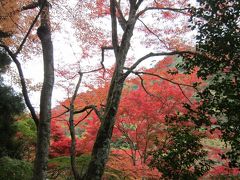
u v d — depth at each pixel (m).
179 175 7.03
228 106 6.41
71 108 7.95
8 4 9.62
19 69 9.57
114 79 7.67
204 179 10.95
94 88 11.45
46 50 9.75
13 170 10.35
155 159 7.33
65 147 15.01
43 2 9.39
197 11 6.51
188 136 6.97
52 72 9.70
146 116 12.70
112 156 12.60
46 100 9.38
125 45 7.84
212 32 6.40
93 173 7.09
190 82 11.52
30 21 10.76
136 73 7.80
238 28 6.29
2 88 11.85
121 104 12.95
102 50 9.84
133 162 12.88
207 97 6.80
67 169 11.33
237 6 6.18
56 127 15.52
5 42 10.88
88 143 14.11
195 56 6.94
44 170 8.95
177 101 12.01
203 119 6.93
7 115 12.03
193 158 7.03
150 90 12.61
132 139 13.20
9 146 12.68
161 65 11.98
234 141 6.49
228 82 6.49
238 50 6.34
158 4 9.92
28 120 16.53
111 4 8.62
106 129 7.30
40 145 9.09
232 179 10.98
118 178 11.66
